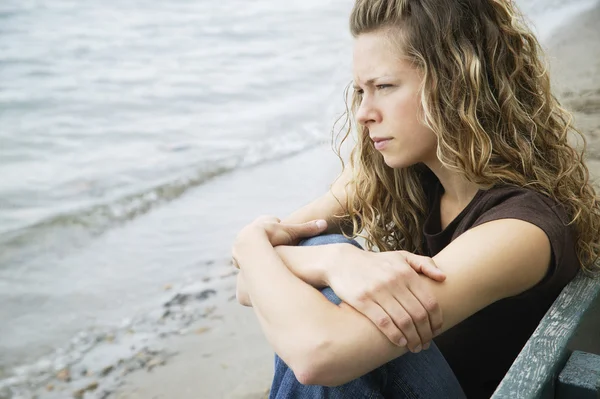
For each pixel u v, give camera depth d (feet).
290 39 41.73
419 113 5.11
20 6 51.98
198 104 30.37
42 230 17.98
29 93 32.99
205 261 15.23
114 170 22.62
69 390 11.18
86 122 28.94
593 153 13.85
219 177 20.54
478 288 4.53
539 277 4.72
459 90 4.97
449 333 5.39
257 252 5.33
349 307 4.55
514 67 5.16
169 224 17.42
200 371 11.09
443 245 5.50
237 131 25.61
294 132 24.22
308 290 4.75
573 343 4.32
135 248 16.28
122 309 13.60
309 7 50.62
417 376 4.75
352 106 6.04
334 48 38.58
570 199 5.03
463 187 5.35
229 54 39.37
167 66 37.68
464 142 5.03
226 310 13.05
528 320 5.06
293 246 5.44
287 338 4.57
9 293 14.67
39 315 13.69
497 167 5.08
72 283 14.93
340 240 5.66
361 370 4.44
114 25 47.88
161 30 46.34
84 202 19.76
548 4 34.65
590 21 30.25
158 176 21.43
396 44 5.01
